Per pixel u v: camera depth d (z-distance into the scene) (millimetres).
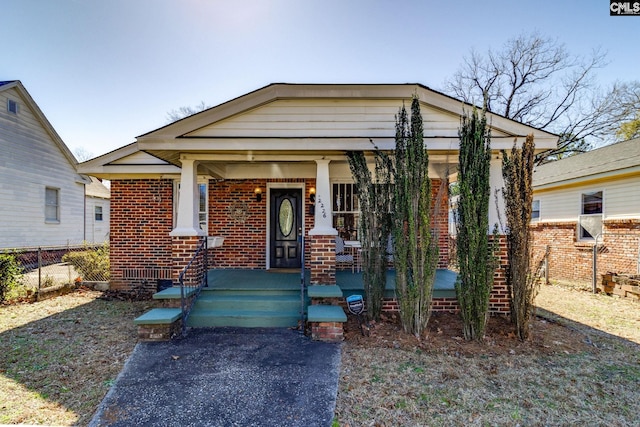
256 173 8617
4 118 12344
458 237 5289
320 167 6391
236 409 3408
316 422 3201
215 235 8781
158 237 9156
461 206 5270
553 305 7836
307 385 3855
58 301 8164
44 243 14117
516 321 5289
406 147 5270
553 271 12102
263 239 8742
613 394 3688
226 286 6531
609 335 5621
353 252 8547
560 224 11836
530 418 3238
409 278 5367
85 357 4637
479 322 5090
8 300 8016
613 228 9844
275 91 6031
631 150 10539
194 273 6191
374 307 5805
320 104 6141
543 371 4203
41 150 14047
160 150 6027
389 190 5633
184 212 6273
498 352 4758
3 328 5969
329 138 5965
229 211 8789
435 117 6133
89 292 9078
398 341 5070
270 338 5266
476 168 5141
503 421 3197
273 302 6035
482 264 5117
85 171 8555
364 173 5801
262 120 6113
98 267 9633
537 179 13273
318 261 6238
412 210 5234
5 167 12383
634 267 9234
